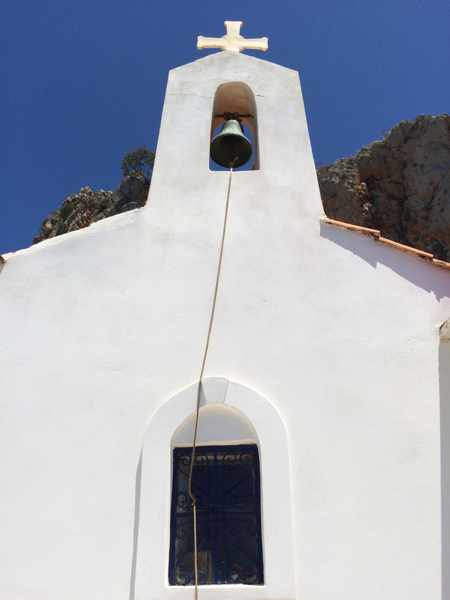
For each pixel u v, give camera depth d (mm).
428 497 5977
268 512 5867
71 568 5758
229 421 6492
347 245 7457
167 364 6723
